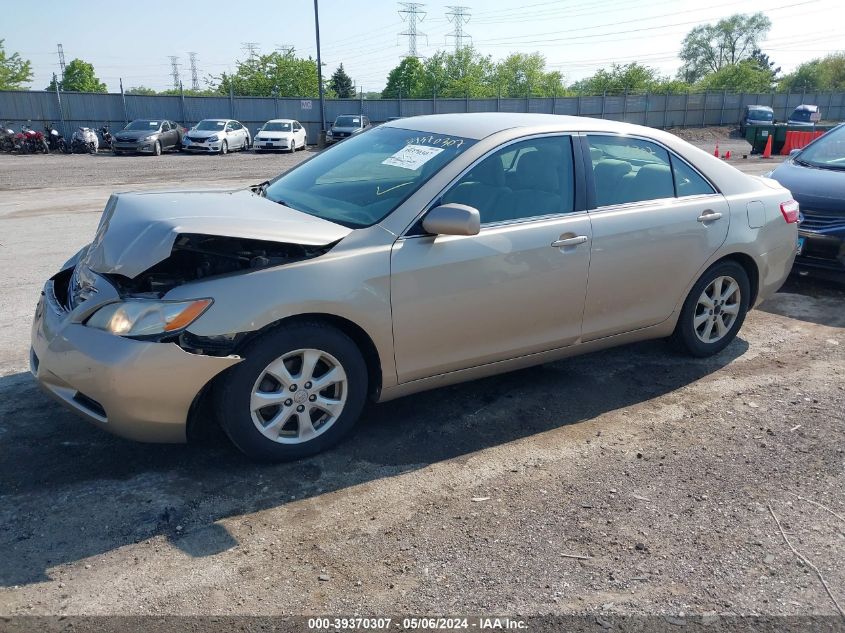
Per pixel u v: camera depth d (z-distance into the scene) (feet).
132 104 110.32
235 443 10.86
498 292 12.38
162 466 11.25
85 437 12.07
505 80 273.54
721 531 10.01
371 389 12.17
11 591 8.40
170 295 10.14
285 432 11.37
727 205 15.46
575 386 14.88
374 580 8.79
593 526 10.03
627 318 14.42
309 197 13.12
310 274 10.73
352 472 11.28
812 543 9.80
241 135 103.04
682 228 14.60
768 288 16.84
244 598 8.41
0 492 10.41
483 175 12.51
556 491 10.91
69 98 105.50
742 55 346.13
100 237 11.47
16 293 20.94
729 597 8.69
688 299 15.47
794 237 17.10
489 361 12.87
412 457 11.82
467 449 12.15
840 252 20.80
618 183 14.11
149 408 10.11
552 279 12.96
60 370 10.46
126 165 75.00
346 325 11.39
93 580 8.64
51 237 29.91
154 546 9.32
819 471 11.71
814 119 125.80
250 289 10.36
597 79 244.83
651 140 14.87
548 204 13.12
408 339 11.73
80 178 59.41
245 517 10.02
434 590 8.64
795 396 14.60
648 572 9.09
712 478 11.41
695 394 14.61
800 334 18.45
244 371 10.47
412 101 131.75
